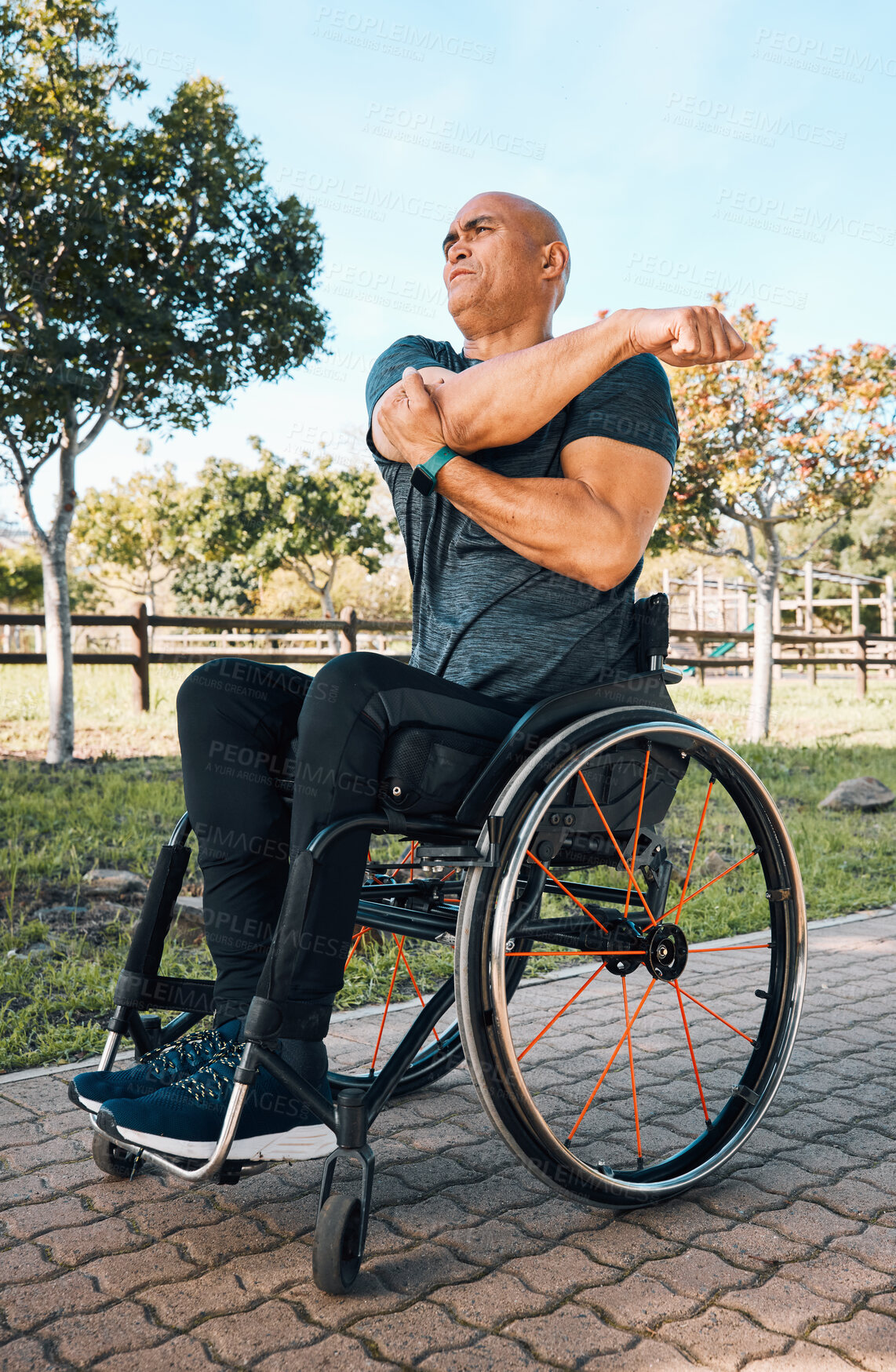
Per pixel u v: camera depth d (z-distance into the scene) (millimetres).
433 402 1671
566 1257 1644
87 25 6199
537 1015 2969
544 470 1793
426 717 1613
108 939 3510
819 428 9328
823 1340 1421
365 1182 1508
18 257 6164
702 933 3951
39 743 7543
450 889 2037
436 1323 1450
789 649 21984
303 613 35156
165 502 30812
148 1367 1340
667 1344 1410
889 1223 1771
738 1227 1754
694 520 10117
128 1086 1604
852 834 5980
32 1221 1735
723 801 6723
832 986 3324
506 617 1805
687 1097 2352
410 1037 1687
